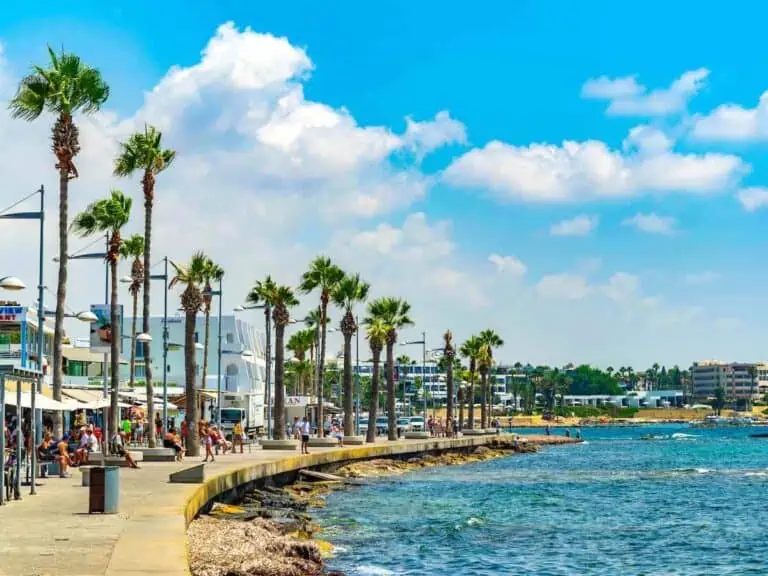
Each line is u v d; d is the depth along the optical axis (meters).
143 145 57.25
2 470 26.59
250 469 44.50
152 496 29.30
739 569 29.47
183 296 54.06
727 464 88.62
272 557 23.61
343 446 76.69
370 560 29.94
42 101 47.16
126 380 107.25
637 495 54.41
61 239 46.66
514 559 30.80
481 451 100.75
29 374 28.81
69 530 21.31
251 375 118.94
